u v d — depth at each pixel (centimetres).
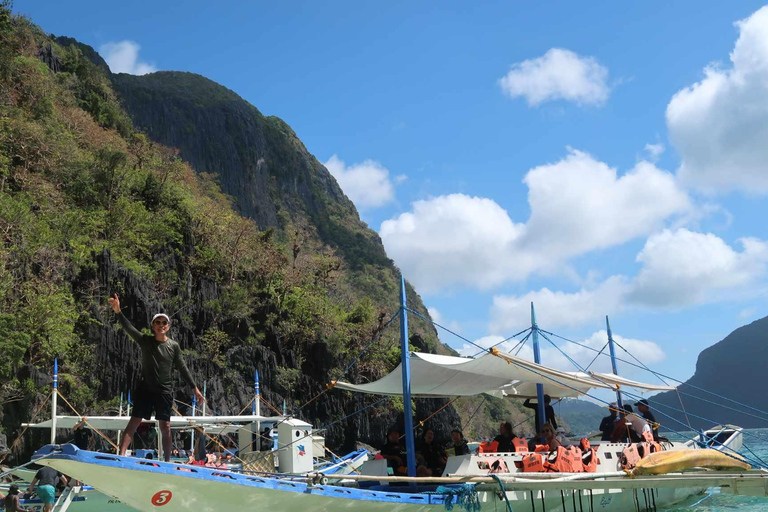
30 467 2561
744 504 1880
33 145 4425
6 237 3388
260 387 4675
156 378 870
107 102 7588
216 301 4872
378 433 5453
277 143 16375
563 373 1404
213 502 974
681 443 1781
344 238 15412
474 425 7788
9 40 5416
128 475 891
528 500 1233
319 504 1037
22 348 2839
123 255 4322
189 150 13625
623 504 1534
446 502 1115
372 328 6200
